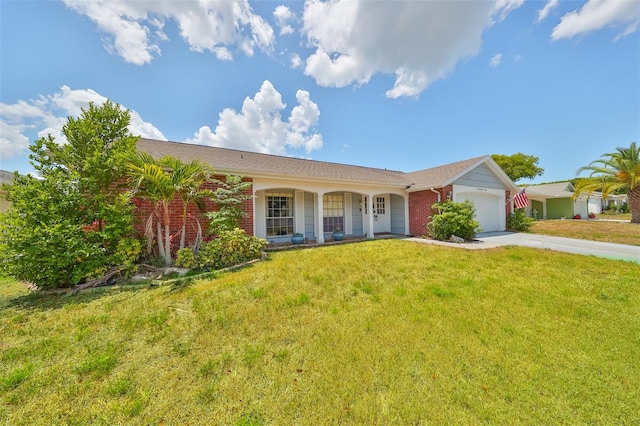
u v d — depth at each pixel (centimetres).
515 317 355
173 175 630
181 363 265
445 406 203
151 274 595
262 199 1077
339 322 347
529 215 2600
